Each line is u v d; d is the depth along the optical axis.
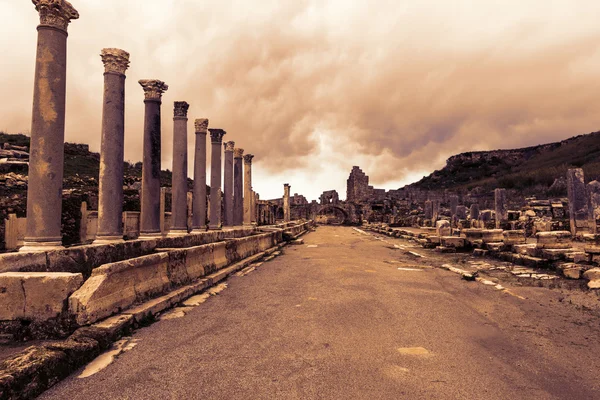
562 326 6.02
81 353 4.20
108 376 3.91
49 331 4.86
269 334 5.40
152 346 4.86
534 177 71.56
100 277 5.50
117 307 5.70
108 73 8.88
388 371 4.12
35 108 6.72
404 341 5.14
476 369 4.23
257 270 12.11
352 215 65.44
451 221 32.03
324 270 11.92
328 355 4.58
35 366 3.53
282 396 3.48
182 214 13.11
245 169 25.80
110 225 8.52
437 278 10.58
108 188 8.59
